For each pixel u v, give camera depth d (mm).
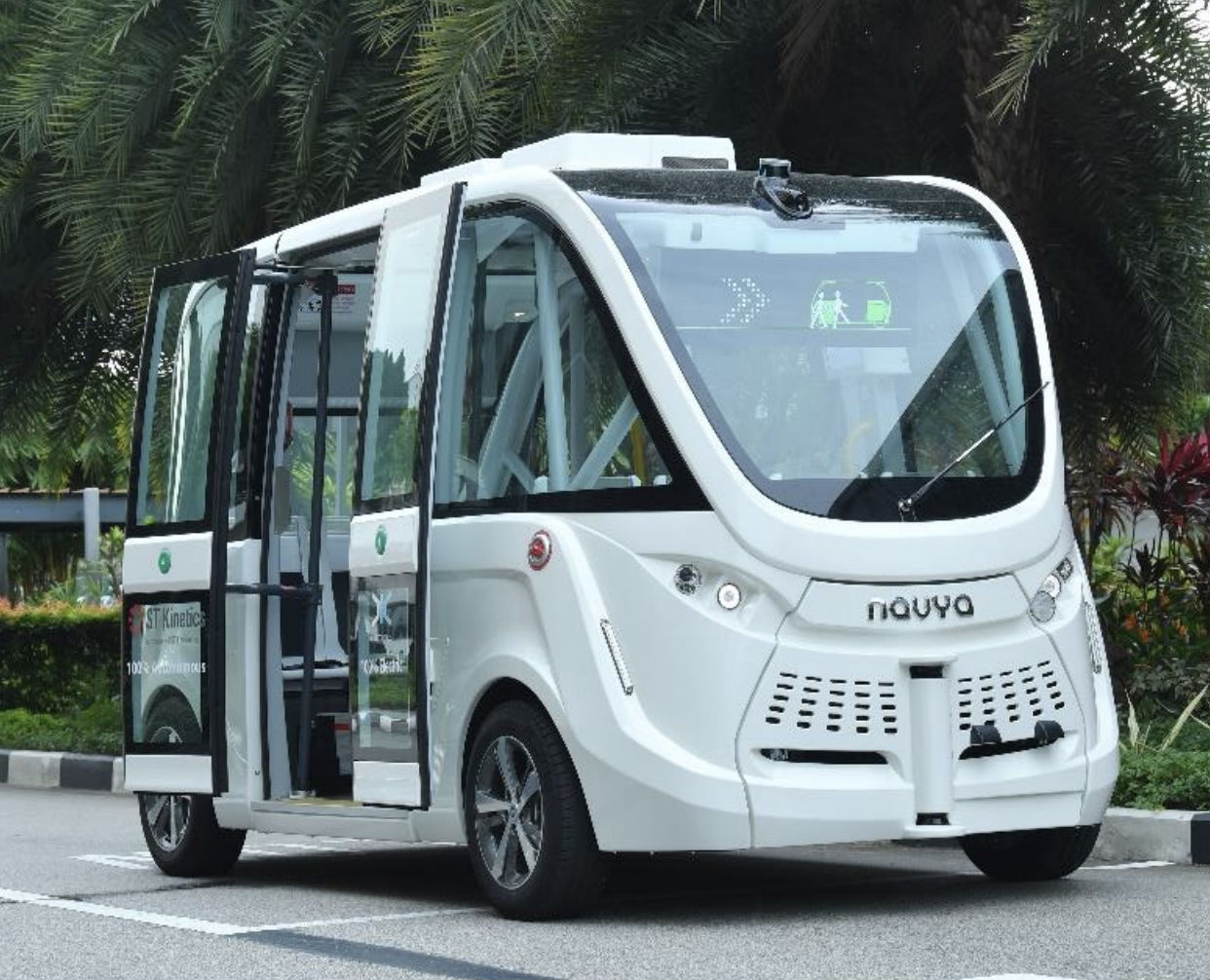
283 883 10992
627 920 8930
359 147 16641
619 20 14914
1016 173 14102
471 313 9820
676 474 8836
